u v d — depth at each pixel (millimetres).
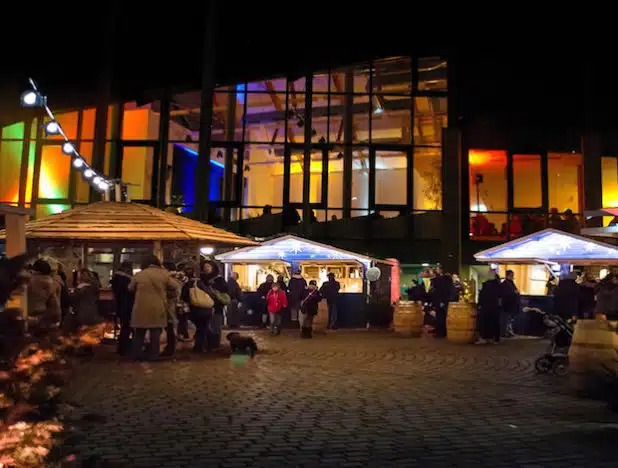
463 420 6836
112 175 27156
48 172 27422
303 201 26859
